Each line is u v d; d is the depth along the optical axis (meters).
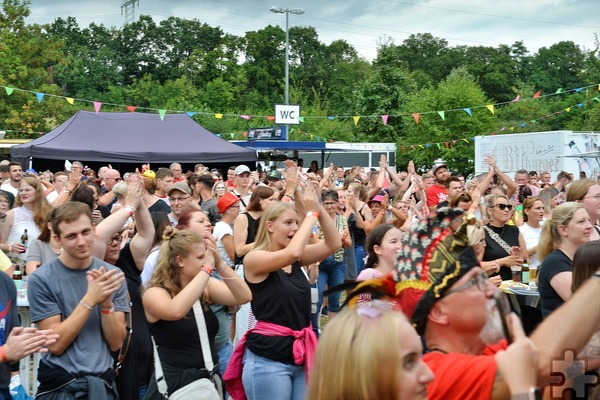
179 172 13.73
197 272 4.69
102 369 4.59
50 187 13.07
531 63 84.06
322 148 27.97
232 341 8.19
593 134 25.42
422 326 2.59
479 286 2.55
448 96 39.84
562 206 5.48
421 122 40.38
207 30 95.75
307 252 5.43
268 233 5.25
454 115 39.47
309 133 44.69
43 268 4.68
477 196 8.60
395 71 46.69
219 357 5.99
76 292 4.66
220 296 4.92
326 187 11.70
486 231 7.74
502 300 2.56
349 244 9.60
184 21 95.69
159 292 4.65
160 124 21.30
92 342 4.61
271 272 5.08
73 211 4.62
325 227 5.32
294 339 5.04
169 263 4.71
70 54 82.75
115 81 84.81
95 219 7.62
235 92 70.50
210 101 64.44
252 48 86.62
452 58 103.31
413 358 2.15
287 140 28.89
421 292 2.55
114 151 19.66
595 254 4.07
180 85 65.38
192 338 4.68
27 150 19.08
